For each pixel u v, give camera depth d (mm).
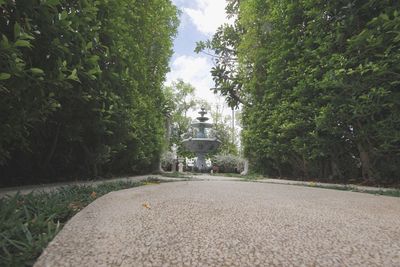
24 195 2596
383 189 4258
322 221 1862
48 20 2271
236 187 3939
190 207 2229
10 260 1159
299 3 6402
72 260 1162
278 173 8594
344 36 5246
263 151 7984
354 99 4645
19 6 2115
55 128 4105
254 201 2609
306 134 6035
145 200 2551
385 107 4516
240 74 10172
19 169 4109
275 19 7258
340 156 5969
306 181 6355
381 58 4531
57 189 3246
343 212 2191
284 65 6898
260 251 1303
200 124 18625
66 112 3650
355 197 3131
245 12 9781
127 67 5152
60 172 4984
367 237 1531
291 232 1591
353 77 4715
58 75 2396
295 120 6074
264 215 1995
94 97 3646
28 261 1189
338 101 4910
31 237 1374
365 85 4578
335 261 1210
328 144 5523
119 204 2328
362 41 4574
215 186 4020
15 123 2525
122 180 5203
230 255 1255
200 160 17656
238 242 1411
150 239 1433
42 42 2393
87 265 1123
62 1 2750
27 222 1608
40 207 2109
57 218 1995
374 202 2764
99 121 4109
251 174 9500
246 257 1237
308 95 5844
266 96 7840
